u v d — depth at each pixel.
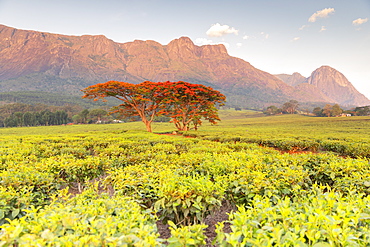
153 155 8.27
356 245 2.15
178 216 4.34
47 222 2.69
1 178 5.07
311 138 17.91
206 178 4.82
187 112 33.44
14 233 2.25
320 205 3.07
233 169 5.88
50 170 6.26
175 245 2.45
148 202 4.77
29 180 4.92
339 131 37.72
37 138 15.88
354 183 4.88
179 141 14.00
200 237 2.60
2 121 102.00
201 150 10.13
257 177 4.76
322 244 2.16
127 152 9.80
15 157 8.18
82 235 2.46
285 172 5.24
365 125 60.41
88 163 6.73
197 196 4.14
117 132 28.88
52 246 2.17
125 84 29.00
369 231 2.47
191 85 30.34
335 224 2.38
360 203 3.21
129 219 2.84
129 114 36.72
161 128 69.69
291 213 2.79
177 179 4.70
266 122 99.44
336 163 6.18
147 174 5.29
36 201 4.75
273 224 2.67
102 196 4.01
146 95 31.89
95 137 16.94
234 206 5.32
